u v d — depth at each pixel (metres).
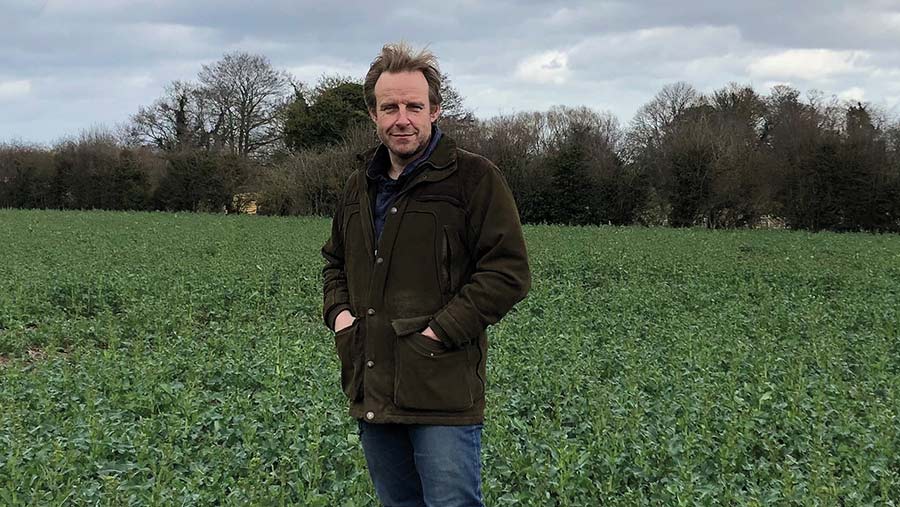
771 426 7.54
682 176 47.84
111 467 6.29
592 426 7.46
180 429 7.19
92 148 58.12
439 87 3.97
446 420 3.80
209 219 43.72
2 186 57.22
